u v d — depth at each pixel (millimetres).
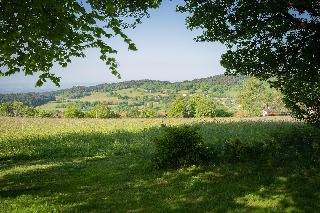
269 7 14219
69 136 34750
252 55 15969
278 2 14047
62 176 16797
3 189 14438
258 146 17875
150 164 17594
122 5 11906
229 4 15148
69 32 9172
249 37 15859
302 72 15672
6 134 37562
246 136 25719
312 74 15562
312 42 14625
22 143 30078
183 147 16703
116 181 14836
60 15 8359
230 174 14148
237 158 16781
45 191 13672
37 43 9555
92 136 34312
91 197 12336
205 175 14398
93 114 90312
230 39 15906
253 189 11625
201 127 36062
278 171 13570
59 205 11359
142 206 10742
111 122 53844
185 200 11055
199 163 16438
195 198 11211
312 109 16922
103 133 37344
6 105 101500
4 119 60375
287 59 15625
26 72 10273
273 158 15539
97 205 11234
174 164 17000
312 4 13914
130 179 15023
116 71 9922
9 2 7828
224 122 43969
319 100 16594
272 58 15453
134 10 12352
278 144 17844
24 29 8430
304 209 9430
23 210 10859
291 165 14258
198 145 16875
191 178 14055
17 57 9289
